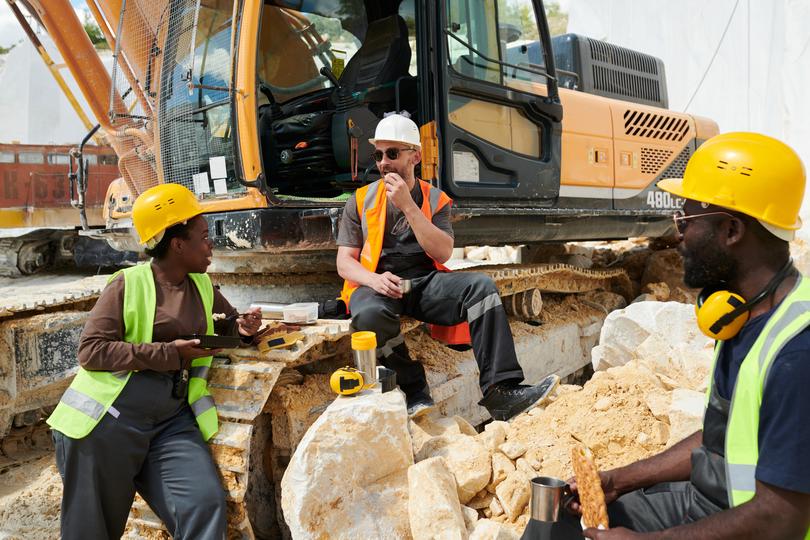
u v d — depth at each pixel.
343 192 4.62
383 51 4.47
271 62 4.66
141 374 2.64
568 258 7.11
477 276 3.33
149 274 2.73
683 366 3.89
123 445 2.56
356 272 3.39
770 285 1.67
